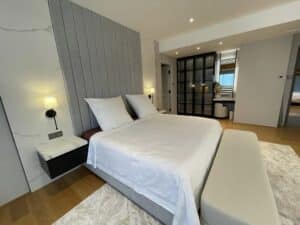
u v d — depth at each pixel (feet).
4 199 5.23
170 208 3.67
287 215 4.15
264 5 7.82
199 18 9.01
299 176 5.73
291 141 9.12
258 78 12.23
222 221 2.99
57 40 6.19
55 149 5.42
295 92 19.04
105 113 7.11
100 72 8.19
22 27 5.19
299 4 7.50
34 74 5.61
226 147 5.50
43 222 4.43
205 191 3.42
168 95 17.56
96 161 5.83
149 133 6.15
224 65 16.24
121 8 7.37
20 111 5.37
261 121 12.77
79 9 6.89
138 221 4.28
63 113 6.64
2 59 4.84
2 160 5.14
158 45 13.50
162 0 6.86
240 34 9.70
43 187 6.02
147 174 4.00
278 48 10.98
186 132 6.06
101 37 8.05
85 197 5.34
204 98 16.80
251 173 3.96
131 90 10.59
